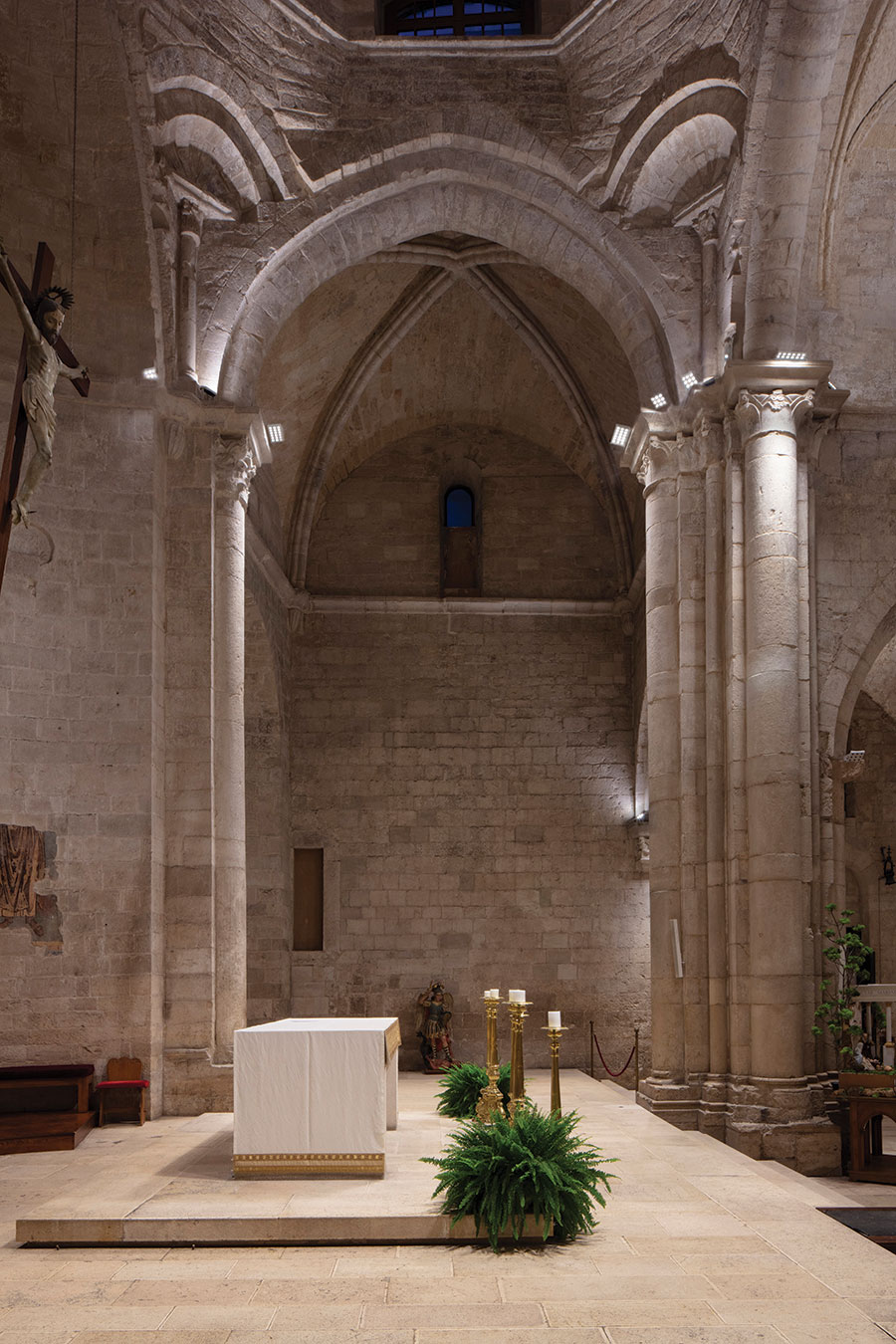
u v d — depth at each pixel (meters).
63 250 13.77
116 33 13.44
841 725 13.95
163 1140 11.32
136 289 13.99
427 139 15.21
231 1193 8.20
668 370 15.11
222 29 14.23
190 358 14.48
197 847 13.61
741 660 13.62
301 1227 7.46
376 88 15.27
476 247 18.81
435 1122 11.29
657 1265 6.98
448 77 15.30
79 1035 12.59
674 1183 9.24
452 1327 5.95
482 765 22.14
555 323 19.98
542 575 22.78
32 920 12.59
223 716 14.05
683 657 14.17
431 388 22.08
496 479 23.08
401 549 22.81
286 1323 6.02
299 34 14.82
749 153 13.64
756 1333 5.84
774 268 13.94
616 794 22.11
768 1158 12.09
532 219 15.67
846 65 13.02
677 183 15.12
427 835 21.88
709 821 13.62
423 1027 20.58
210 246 15.02
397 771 22.05
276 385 19.44
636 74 14.70
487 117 15.20
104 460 13.65
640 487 21.38
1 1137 10.89
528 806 22.03
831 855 13.52
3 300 13.34
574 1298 6.38
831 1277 6.73
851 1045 12.51
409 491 23.03
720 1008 13.25
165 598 14.09
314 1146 8.67
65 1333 5.90
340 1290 6.54
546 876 21.81
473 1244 7.43
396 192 15.50
